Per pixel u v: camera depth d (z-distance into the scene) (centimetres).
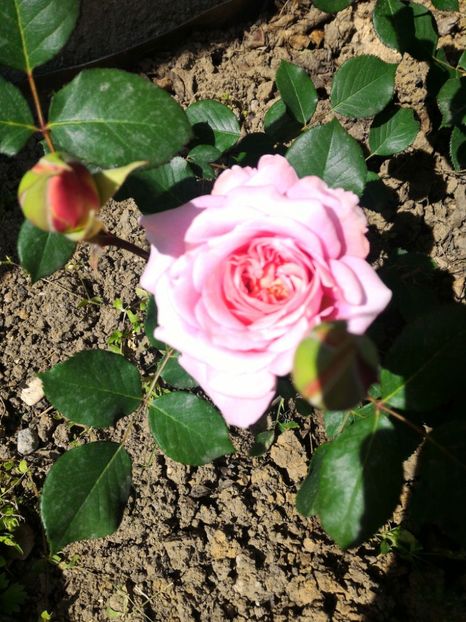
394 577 29
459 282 32
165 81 42
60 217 15
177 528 32
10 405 37
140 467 34
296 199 17
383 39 29
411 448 21
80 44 42
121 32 42
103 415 22
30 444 35
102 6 41
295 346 16
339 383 13
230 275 16
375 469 19
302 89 28
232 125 30
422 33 30
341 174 22
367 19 38
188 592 31
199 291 17
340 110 28
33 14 19
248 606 30
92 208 16
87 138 18
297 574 30
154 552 32
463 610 28
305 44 40
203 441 22
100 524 21
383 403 19
